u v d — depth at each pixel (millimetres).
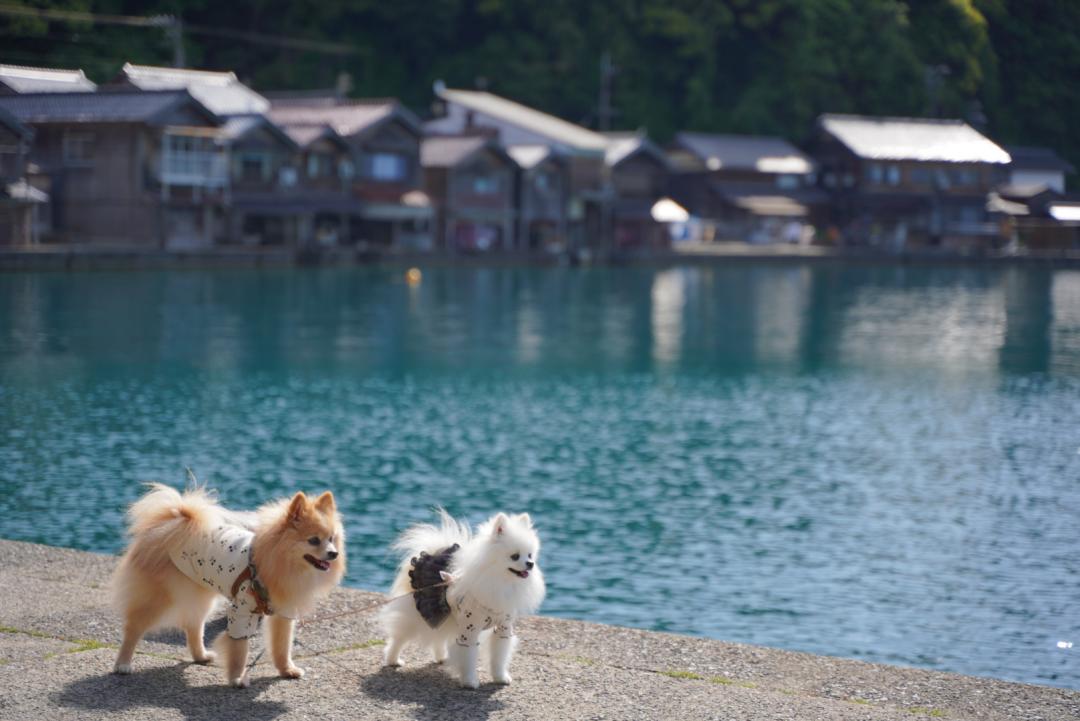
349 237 69688
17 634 7316
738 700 6504
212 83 68125
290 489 19078
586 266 76000
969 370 35062
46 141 57312
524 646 7395
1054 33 94812
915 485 20281
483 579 6562
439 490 19391
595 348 38344
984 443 24047
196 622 6941
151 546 6719
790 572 15172
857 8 96188
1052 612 13695
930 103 94375
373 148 69250
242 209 61812
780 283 68750
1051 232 90625
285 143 63500
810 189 90812
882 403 28953
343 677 6832
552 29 91688
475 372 32562
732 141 89062
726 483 20297
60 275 50562
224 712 6203
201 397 27203
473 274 66938
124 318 40625
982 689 6777
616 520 17750
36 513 16797
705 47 92750
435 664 7129
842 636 12820
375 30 92500
